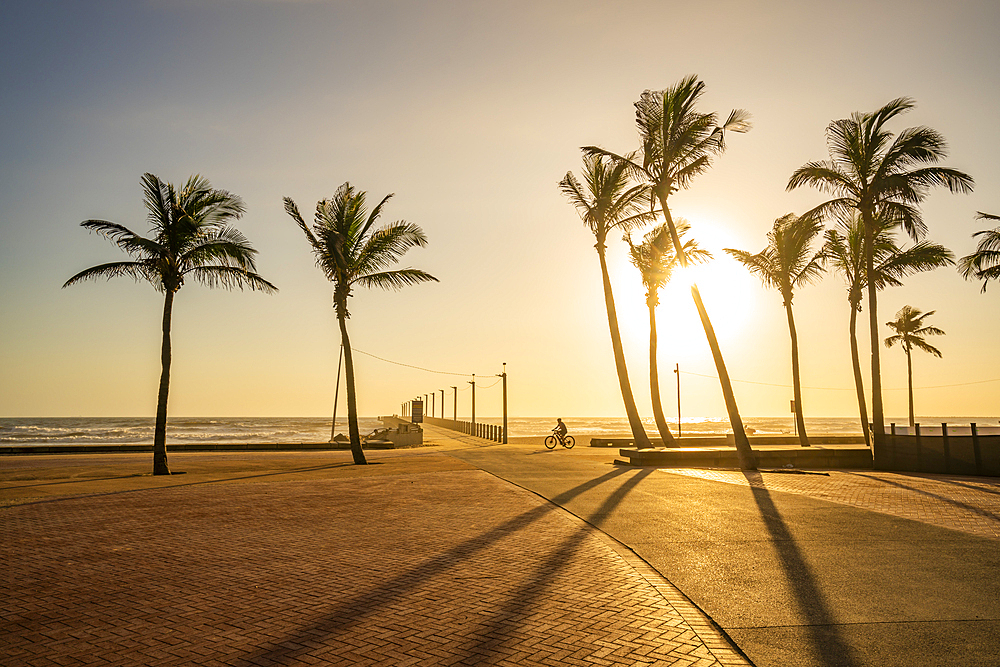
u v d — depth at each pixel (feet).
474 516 37.83
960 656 15.81
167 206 69.05
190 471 70.38
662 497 45.11
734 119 72.02
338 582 23.13
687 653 16.07
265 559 26.94
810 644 16.67
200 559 27.04
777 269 98.89
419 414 187.11
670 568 24.84
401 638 17.22
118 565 26.05
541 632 17.63
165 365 67.87
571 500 43.91
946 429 66.69
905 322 156.15
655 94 76.84
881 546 28.60
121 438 257.55
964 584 22.36
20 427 452.35
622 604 20.18
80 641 17.25
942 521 34.96
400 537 31.53
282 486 53.93
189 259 70.08
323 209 84.48
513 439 160.15
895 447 71.61
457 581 23.08
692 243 91.97
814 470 70.44
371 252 83.87
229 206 71.26
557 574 23.99
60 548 29.37
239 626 18.38
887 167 74.28
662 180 76.54
